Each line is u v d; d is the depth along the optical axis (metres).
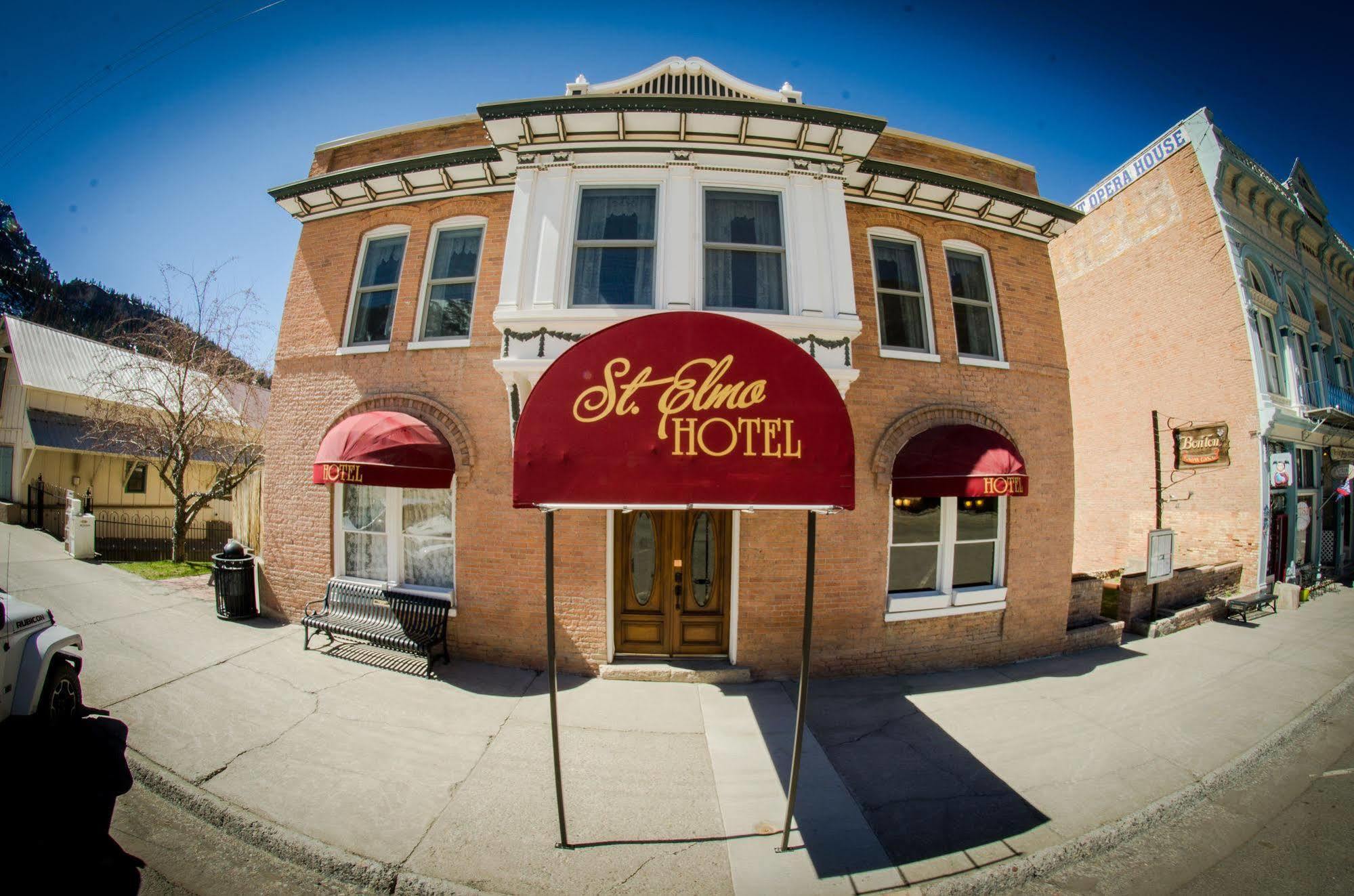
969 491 6.65
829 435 3.75
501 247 7.49
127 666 6.26
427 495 7.41
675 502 3.65
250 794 4.15
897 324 7.79
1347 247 18.53
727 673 6.49
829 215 6.47
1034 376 8.20
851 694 6.41
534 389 3.70
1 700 4.36
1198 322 13.42
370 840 3.73
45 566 11.01
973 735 5.49
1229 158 13.34
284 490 8.12
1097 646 8.55
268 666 6.45
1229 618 10.55
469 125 8.18
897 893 3.45
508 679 6.43
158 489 20.58
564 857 3.64
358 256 8.17
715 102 6.13
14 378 18.44
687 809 4.18
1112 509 15.04
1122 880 3.70
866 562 7.07
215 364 12.72
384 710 5.54
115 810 4.01
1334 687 7.03
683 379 3.72
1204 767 5.01
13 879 3.33
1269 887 3.65
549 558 3.73
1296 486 13.62
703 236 6.45
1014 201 7.89
